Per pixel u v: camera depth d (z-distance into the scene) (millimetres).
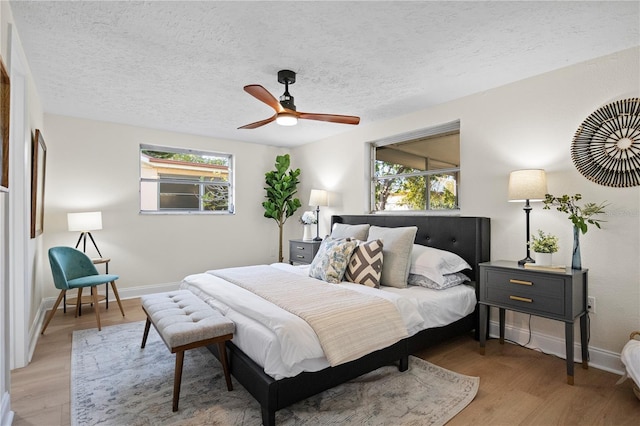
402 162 4086
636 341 2135
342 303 2178
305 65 2613
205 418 1813
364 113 3826
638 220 2318
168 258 4699
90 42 2270
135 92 3195
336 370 1931
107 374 2312
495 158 3090
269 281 2791
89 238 4129
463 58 2508
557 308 2299
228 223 5227
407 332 2219
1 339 1710
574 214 2445
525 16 1965
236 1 1829
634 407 1939
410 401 1981
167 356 2611
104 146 4223
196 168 5098
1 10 1676
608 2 1830
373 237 3236
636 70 2322
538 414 1869
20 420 1793
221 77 2840
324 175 5062
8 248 1786
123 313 3547
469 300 2887
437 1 1824
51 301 3848
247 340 1938
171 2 1843
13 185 2430
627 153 2350
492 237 3115
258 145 5527
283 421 1786
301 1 1828
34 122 2988
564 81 2660
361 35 2178
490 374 2344
